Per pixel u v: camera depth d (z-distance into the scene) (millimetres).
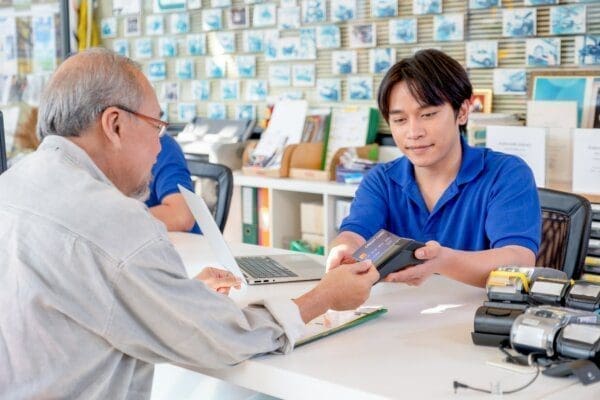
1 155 2424
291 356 1462
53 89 1420
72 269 1300
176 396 1942
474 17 3654
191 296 1354
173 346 1370
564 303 1504
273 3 4352
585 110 3105
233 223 4203
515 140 3100
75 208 1325
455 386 1271
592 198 2947
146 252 1315
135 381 1407
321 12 4156
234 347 1389
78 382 1336
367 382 1316
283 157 4012
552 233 2191
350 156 3832
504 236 1975
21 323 1310
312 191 3797
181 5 4746
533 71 3309
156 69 4941
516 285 1556
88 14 5164
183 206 2744
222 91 4664
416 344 1516
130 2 4996
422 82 1958
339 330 1608
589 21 3328
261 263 2207
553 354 1350
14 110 5266
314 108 4277
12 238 1329
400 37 3893
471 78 3705
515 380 1312
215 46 4648
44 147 1421
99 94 1399
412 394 1258
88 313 1307
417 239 2186
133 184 1481
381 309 1726
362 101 4078
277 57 4379
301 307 1550
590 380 1271
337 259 1838
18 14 5246
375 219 2215
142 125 1442
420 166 2070
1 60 5277
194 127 4715
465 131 3438
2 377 1330
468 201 2105
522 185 2045
